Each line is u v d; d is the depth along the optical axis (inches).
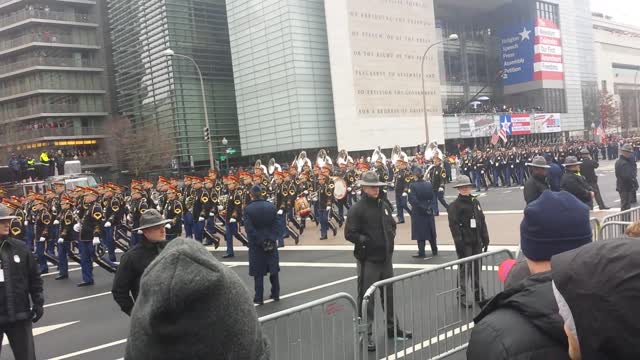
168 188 541.0
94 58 2559.1
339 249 523.2
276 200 581.6
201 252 66.4
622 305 57.1
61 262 501.7
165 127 1930.4
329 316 170.6
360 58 1934.1
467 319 210.4
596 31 3816.4
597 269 60.6
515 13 2871.6
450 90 2778.1
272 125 1883.6
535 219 89.6
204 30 1956.2
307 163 1302.9
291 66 1795.0
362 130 1924.2
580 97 3019.2
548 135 2741.1
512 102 2938.0
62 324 325.7
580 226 88.0
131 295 213.2
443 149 2199.8
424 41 2156.7
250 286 383.9
